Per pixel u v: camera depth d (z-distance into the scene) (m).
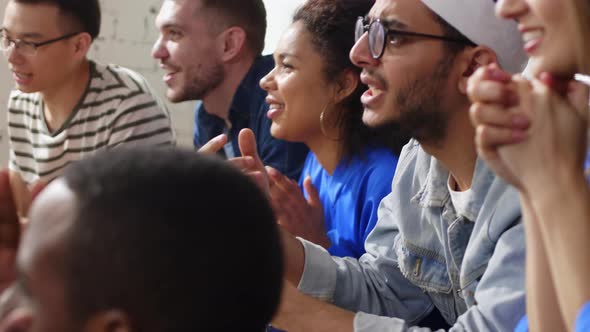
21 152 2.60
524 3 0.81
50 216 0.60
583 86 0.78
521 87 0.73
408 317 1.49
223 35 2.44
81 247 0.59
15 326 0.60
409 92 1.32
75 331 0.59
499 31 1.30
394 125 1.34
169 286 0.59
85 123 2.45
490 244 1.25
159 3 3.41
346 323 1.31
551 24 0.78
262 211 0.64
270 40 3.21
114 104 2.42
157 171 0.61
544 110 0.71
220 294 0.61
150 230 0.58
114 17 3.35
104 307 0.59
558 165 0.71
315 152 1.87
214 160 0.65
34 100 2.54
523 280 1.18
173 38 2.47
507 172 0.75
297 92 1.81
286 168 2.16
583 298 0.69
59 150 2.49
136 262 0.58
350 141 1.78
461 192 1.31
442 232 1.37
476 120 0.73
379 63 1.35
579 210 0.70
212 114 2.53
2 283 0.76
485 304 1.20
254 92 2.30
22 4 2.39
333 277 1.47
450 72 1.31
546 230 0.71
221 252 0.60
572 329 0.71
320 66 1.79
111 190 0.59
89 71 2.47
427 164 1.42
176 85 2.49
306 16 1.81
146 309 0.59
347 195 1.77
